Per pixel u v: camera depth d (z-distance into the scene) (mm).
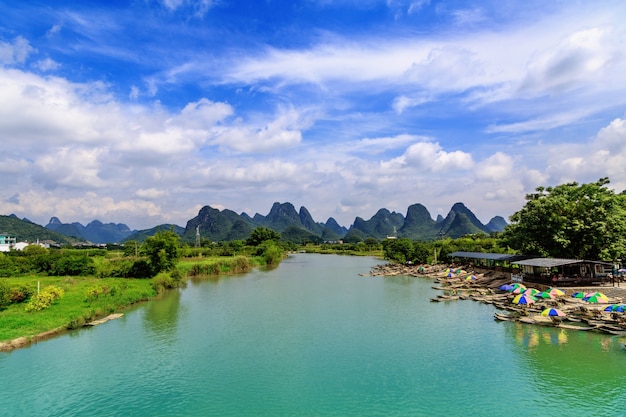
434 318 49062
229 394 27938
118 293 60156
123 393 28234
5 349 37250
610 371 30078
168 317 51250
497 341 38219
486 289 68500
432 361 33594
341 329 44656
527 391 27344
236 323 47906
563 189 67875
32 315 46250
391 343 38938
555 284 55062
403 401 26406
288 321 48844
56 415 25172
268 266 136250
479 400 26281
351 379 30250
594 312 43062
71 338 41438
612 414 24109
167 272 81562
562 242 60656
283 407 25922
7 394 28109
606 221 59844
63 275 83875
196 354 36344
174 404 26531
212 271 105938
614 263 62750
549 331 40750
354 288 77625
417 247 122688
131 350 37500
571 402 25672
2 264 83875
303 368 32688
